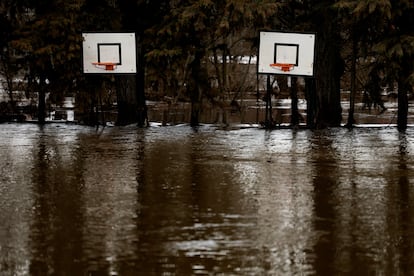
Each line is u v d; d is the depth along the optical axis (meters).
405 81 21.14
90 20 22.78
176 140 18.67
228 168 13.76
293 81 23.38
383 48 21.16
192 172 13.27
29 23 22.92
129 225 9.10
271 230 8.87
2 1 23.22
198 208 10.12
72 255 7.79
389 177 12.77
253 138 19.27
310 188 11.67
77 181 12.30
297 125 23.09
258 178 12.61
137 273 7.19
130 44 22.08
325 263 7.54
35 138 19.14
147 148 16.88
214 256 7.76
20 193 11.20
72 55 22.30
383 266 7.45
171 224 9.16
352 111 23.09
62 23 22.05
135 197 10.90
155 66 22.92
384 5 20.09
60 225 9.10
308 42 21.44
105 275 7.14
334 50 23.11
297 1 23.48
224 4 21.73
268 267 7.39
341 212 9.90
